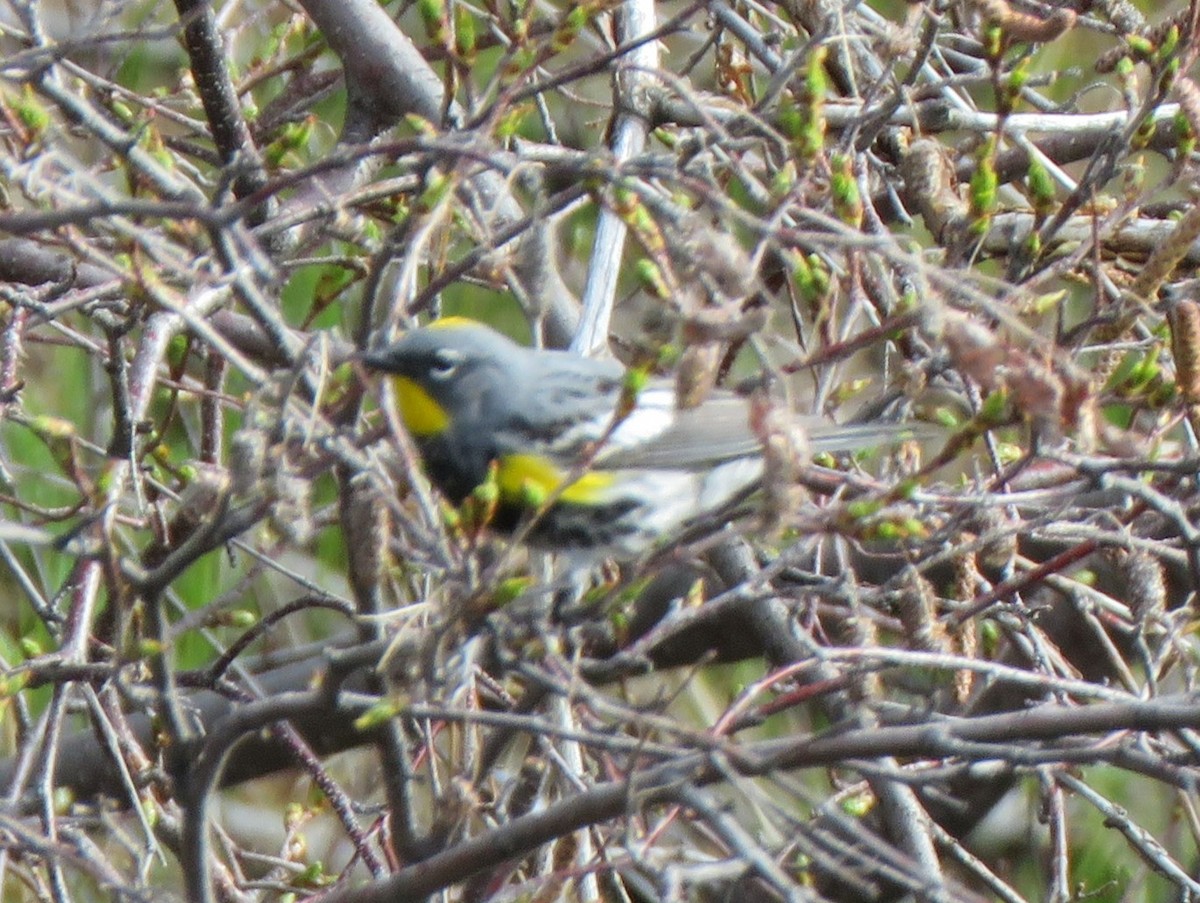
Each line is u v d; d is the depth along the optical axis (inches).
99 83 426.6
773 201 292.0
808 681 394.3
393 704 255.9
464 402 338.3
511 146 423.8
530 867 393.4
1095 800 393.4
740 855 252.5
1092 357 459.2
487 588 250.8
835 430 321.1
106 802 402.0
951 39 514.3
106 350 450.9
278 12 631.2
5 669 394.0
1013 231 386.6
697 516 342.0
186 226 304.2
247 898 395.9
